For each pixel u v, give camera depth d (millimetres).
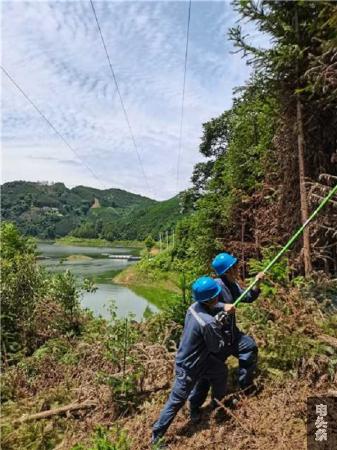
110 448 3404
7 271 8406
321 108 7340
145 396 4668
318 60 6250
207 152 31578
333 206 7086
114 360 5164
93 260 59125
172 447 3623
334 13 5629
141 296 22281
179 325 6035
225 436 3574
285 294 4992
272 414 3656
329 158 7688
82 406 4781
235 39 7219
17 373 6000
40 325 7980
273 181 9672
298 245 7922
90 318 8461
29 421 4676
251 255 11930
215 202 15859
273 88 7551
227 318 3771
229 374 4539
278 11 6965
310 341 4152
